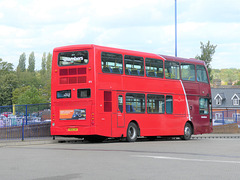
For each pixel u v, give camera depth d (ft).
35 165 38.42
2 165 38.63
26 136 81.92
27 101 366.84
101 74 75.00
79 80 75.00
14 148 62.59
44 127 85.92
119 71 78.43
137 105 81.87
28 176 31.30
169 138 107.14
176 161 41.65
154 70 86.53
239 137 120.06
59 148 61.72
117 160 42.52
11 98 409.90
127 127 79.56
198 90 99.19
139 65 82.99
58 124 76.54
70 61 75.87
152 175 31.76
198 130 98.73
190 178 30.27
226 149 59.47
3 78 420.77
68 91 75.82
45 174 32.35
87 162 40.70
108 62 76.54
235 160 42.98
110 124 76.13
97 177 30.68
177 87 92.32
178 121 92.27
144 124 83.35
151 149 58.80
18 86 426.92
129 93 80.07
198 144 72.59
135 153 51.34
